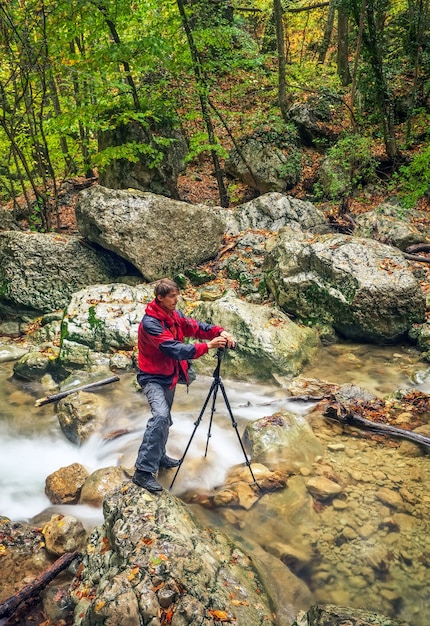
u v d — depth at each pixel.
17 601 3.09
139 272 8.86
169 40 10.07
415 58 12.61
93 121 9.95
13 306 8.14
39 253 8.30
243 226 10.20
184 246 8.80
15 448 5.11
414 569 3.34
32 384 6.50
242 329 6.63
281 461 4.45
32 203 11.71
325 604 3.09
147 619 2.62
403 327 6.99
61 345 6.77
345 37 15.10
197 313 7.16
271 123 12.90
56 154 10.98
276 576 3.29
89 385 6.09
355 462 4.50
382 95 11.54
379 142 12.74
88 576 3.14
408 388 5.81
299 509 3.92
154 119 11.12
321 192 11.66
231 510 3.93
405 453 4.62
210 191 12.66
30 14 8.77
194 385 6.36
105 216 8.21
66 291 8.32
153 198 8.48
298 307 7.54
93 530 3.56
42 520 3.98
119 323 6.94
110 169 11.49
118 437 5.16
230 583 2.97
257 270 8.66
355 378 6.25
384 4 11.62
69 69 8.79
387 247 7.61
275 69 17.08
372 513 3.86
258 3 17.55
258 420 4.94
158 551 2.97
